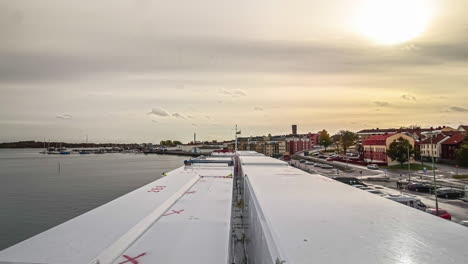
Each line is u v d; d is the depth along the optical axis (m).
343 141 109.56
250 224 12.10
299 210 8.12
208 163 29.03
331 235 5.98
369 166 65.50
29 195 72.38
